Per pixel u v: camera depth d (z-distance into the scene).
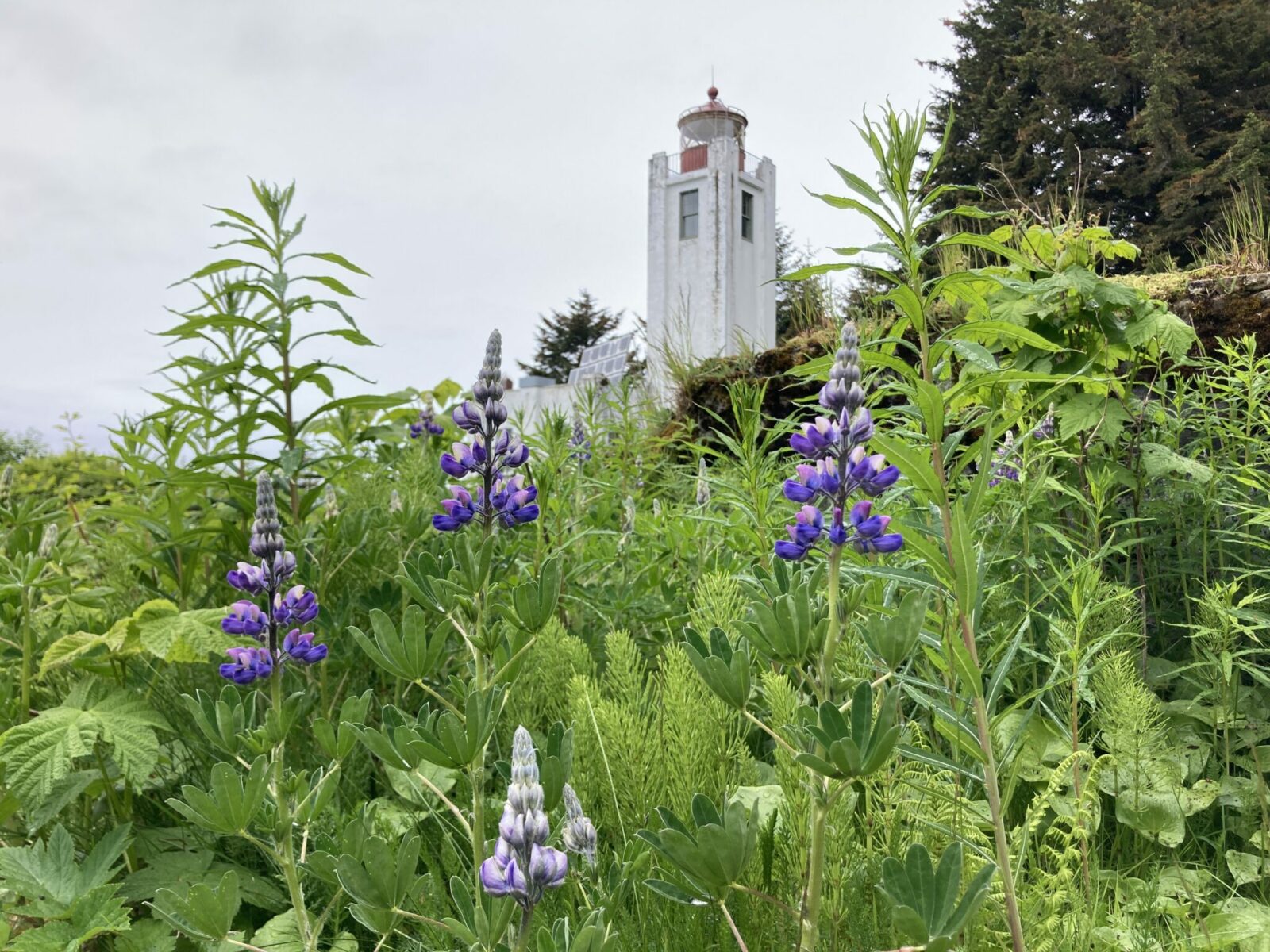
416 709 3.45
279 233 4.00
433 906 2.20
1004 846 1.71
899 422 2.78
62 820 3.02
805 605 1.58
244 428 4.07
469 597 2.04
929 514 2.02
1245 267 6.02
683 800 2.34
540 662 3.05
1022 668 3.15
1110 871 2.62
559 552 3.71
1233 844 2.98
